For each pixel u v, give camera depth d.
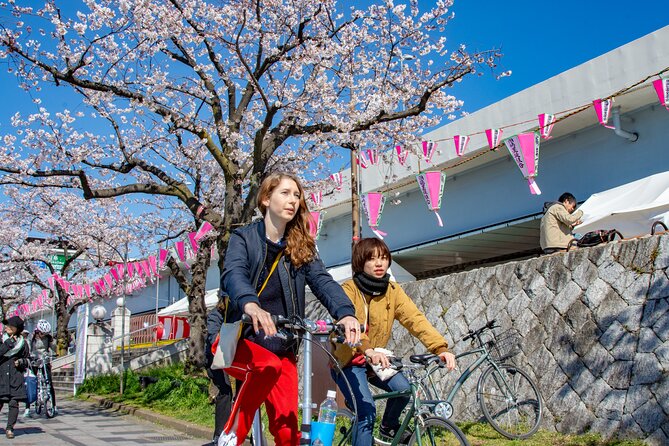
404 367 3.77
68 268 25.27
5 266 24.38
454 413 6.90
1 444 7.72
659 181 8.69
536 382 6.17
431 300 7.97
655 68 9.56
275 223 2.86
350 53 9.95
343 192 16.20
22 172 9.27
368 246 3.86
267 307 2.85
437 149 13.41
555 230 7.95
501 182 13.16
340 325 2.74
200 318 13.84
